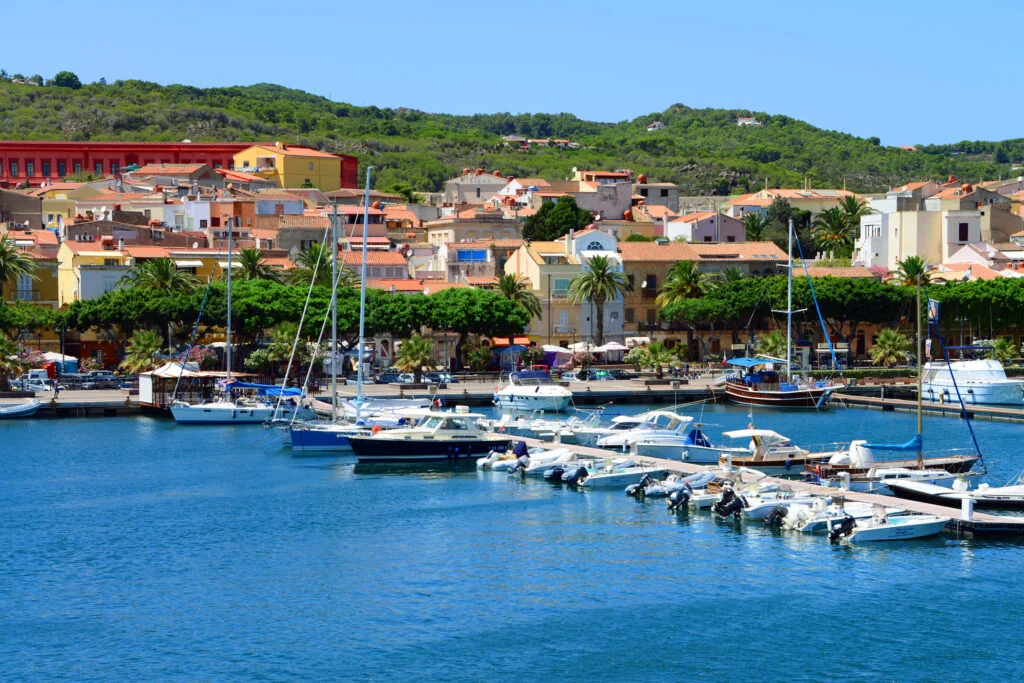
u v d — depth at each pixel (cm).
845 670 5700
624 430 11031
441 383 15562
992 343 18150
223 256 19062
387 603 6575
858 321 18700
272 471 10138
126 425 12862
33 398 14050
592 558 7356
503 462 10206
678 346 18962
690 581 6906
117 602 6594
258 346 16550
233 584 6900
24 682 5541
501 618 6350
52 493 9200
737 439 11825
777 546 7600
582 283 18462
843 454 9512
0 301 16050
